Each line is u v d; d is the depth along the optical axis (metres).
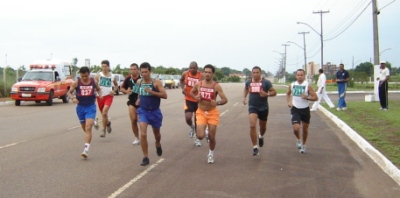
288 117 19.09
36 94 24.88
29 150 10.81
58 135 13.31
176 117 19.03
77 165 9.15
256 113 10.17
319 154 10.55
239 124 16.56
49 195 6.96
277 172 8.66
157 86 9.09
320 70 21.55
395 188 7.56
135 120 11.49
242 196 7.00
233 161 9.66
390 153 9.92
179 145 11.70
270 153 10.64
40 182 7.75
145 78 9.12
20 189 7.29
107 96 12.80
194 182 7.83
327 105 23.36
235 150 11.02
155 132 9.38
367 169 8.98
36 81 25.58
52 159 9.74
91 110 10.18
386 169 8.77
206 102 9.33
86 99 10.17
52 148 11.10
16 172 8.49
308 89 10.44
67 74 29.55
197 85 9.47
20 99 24.95
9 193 7.06
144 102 9.14
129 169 8.81
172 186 7.55
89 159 9.78
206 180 7.98
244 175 8.38
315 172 8.70
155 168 8.91
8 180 7.88
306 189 7.46
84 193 7.09
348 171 8.80
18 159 9.72
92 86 10.19
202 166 9.12
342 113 18.36
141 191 7.23
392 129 13.36
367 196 7.10
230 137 13.20
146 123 9.12
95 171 8.62
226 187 7.52
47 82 25.66
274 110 22.70
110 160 9.68
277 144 11.97
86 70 10.02
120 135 13.40
